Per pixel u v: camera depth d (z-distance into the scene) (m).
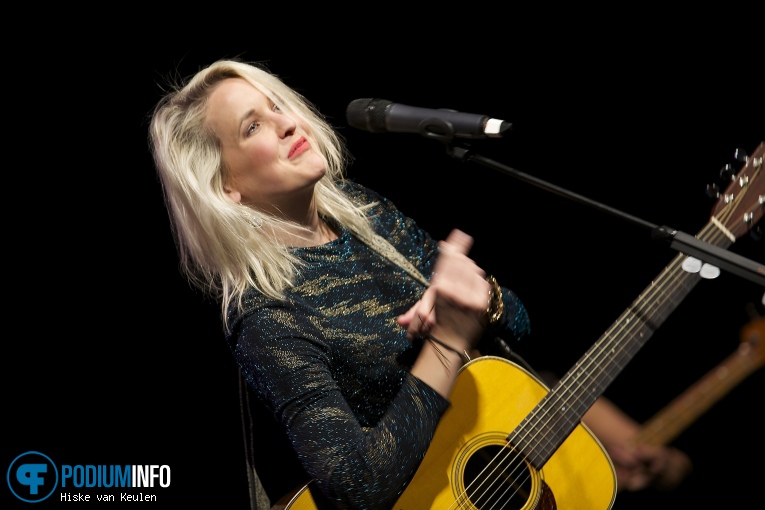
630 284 6.41
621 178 6.45
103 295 6.04
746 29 6.11
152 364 6.13
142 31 5.72
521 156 6.51
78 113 5.75
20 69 5.62
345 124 6.23
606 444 4.68
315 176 3.77
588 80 6.38
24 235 5.89
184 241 4.02
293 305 3.61
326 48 6.11
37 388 6.03
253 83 3.92
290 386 3.39
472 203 6.45
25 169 5.79
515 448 3.62
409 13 6.19
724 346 6.45
